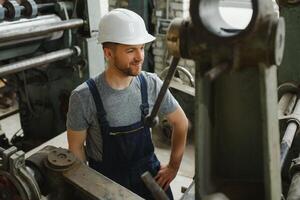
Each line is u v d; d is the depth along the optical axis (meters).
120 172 1.49
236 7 3.03
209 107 0.62
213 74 0.54
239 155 0.66
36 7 1.99
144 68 3.57
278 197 0.62
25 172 0.96
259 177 0.66
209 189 0.65
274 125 0.58
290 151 1.19
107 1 3.40
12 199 1.01
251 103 0.61
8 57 2.05
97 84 1.42
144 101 1.46
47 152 1.06
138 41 1.38
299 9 1.29
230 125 0.64
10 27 1.85
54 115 2.60
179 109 1.57
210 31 0.53
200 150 0.61
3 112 3.41
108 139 1.44
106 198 0.92
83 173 1.00
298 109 1.27
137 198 0.92
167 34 0.59
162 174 1.59
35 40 2.09
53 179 1.00
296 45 1.34
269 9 0.52
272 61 0.53
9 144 2.65
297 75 1.38
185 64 2.80
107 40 1.38
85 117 1.42
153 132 2.63
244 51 0.53
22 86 2.63
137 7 3.47
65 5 2.19
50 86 2.53
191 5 0.53
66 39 2.25
